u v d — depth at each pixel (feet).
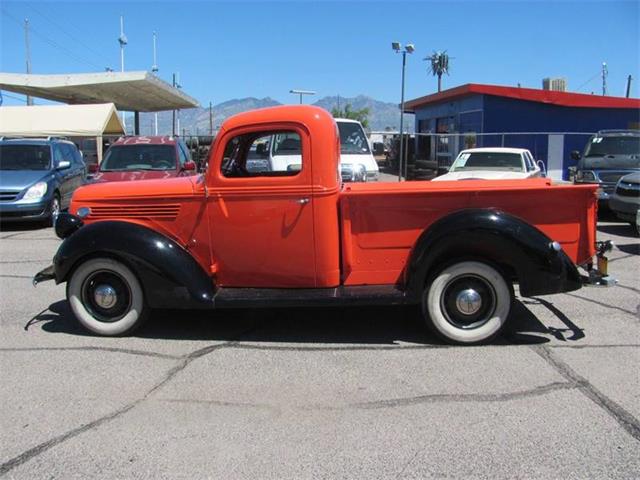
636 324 18.62
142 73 81.82
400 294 16.47
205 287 16.93
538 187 16.17
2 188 39.29
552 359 15.65
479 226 15.52
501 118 81.25
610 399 13.25
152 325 18.95
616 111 82.12
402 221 16.60
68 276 17.65
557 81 105.60
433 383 14.23
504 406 12.96
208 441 11.66
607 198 41.81
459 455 11.00
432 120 101.71
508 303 16.39
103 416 12.76
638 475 10.32
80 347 17.01
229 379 14.66
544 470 10.49
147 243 16.80
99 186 18.44
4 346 17.16
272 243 16.96
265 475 10.45
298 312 20.18
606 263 16.55
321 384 14.28
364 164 39.01
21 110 77.25
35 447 11.50
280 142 18.33
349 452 11.16
